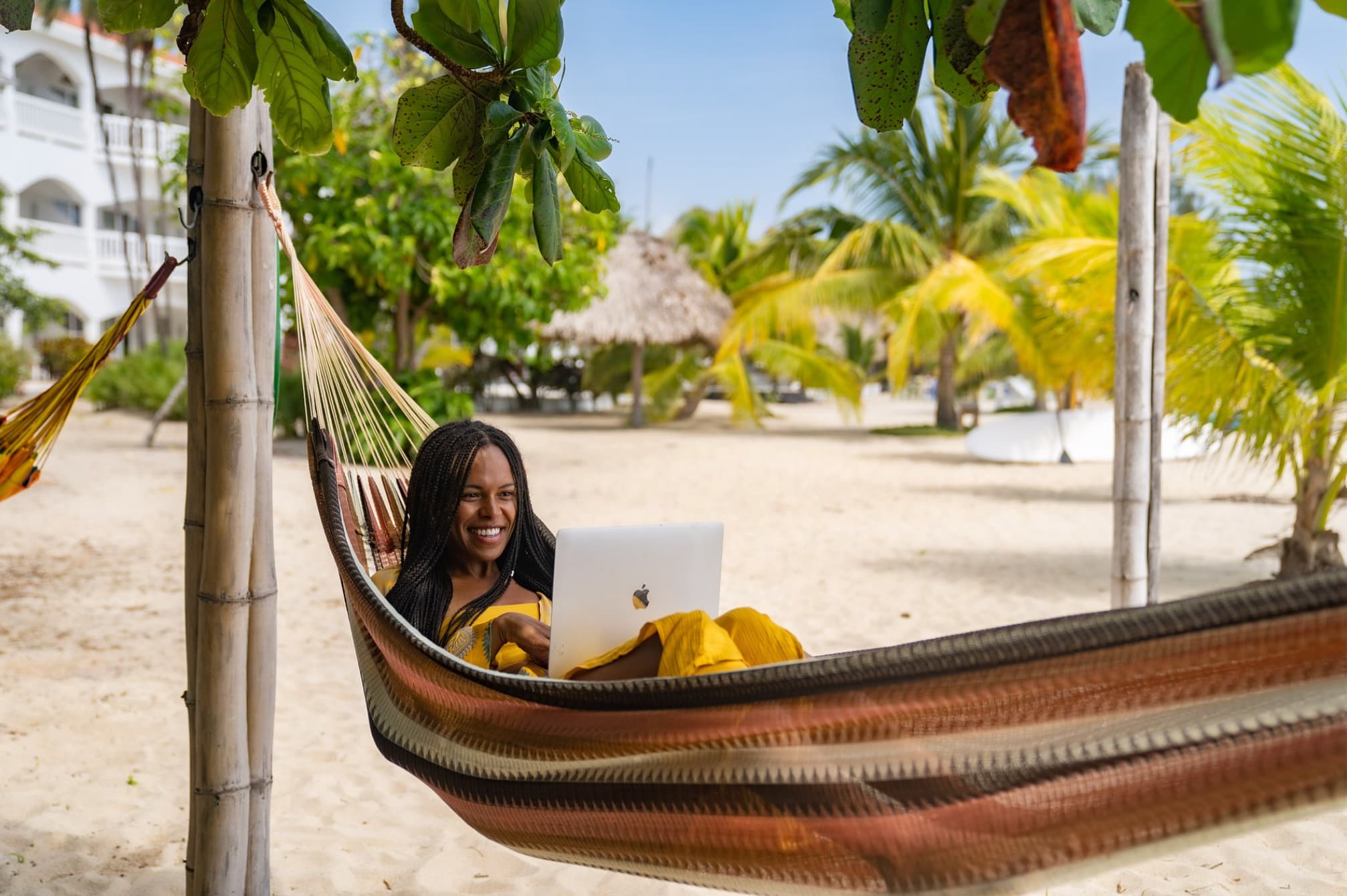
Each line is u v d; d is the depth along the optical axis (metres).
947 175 20.28
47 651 5.18
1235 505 10.52
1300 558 6.56
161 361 19.80
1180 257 6.71
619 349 25.44
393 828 3.37
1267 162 5.77
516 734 2.05
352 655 5.30
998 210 19.78
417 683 2.25
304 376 2.78
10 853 3.09
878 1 1.40
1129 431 4.39
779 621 6.04
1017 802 1.56
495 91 1.86
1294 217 5.81
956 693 1.56
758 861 1.81
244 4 1.76
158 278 2.38
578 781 1.99
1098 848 1.51
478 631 2.54
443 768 2.22
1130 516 4.41
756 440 18.55
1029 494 11.55
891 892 1.68
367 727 4.27
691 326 20.48
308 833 3.31
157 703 4.46
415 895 2.95
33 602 6.14
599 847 2.01
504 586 2.66
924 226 20.69
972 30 1.16
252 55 1.84
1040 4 1.08
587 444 17.39
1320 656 1.34
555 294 13.02
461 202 2.06
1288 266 5.94
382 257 11.30
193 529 2.44
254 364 2.37
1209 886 2.97
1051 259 6.95
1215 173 6.04
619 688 1.85
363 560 2.80
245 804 2.42
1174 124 5.82
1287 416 6.29
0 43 24.83
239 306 2.31
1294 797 1.37
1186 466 13.81
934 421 24.27
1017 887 1.58
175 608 6.12
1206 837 1.44
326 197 11.70
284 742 4.09
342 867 3.08
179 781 3.67
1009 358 22.73
